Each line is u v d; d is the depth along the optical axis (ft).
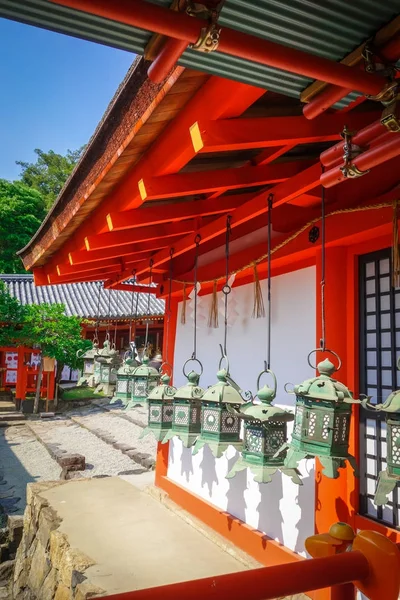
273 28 5.16
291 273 14.53
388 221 10.41
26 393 65.67
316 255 12.98
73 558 14.14
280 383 14.61
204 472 18.21
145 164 9.50
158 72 5.09
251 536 14.58
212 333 19.07
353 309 12.08
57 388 61.16
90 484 22.43
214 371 18.63
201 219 15.21
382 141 6.27
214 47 4.34
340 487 11.87
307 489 12.86
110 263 20.03
